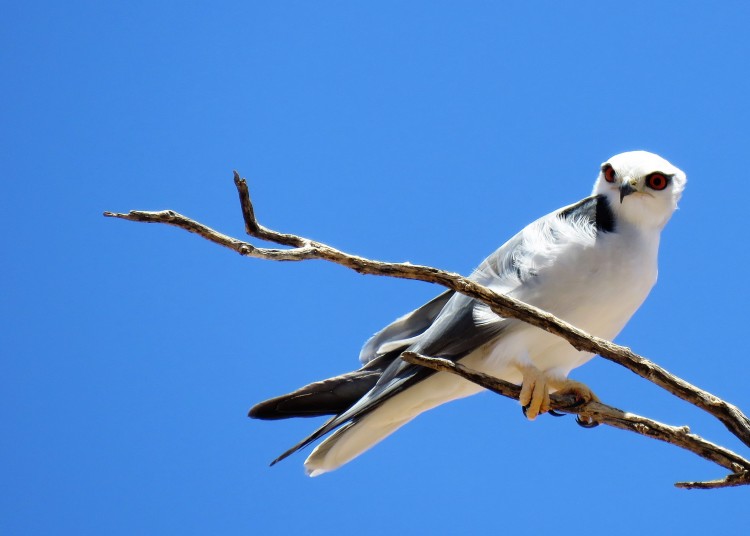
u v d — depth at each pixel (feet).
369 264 17.98
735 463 18.48
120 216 16.93
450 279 18.30
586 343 18.54
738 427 18.38
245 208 17.92
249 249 17.08
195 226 17.11
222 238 17.13
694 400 18.48
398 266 18.11
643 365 18.49
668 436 18.99
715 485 18.58
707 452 18.71
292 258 17.42
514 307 18.53
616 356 18.54
